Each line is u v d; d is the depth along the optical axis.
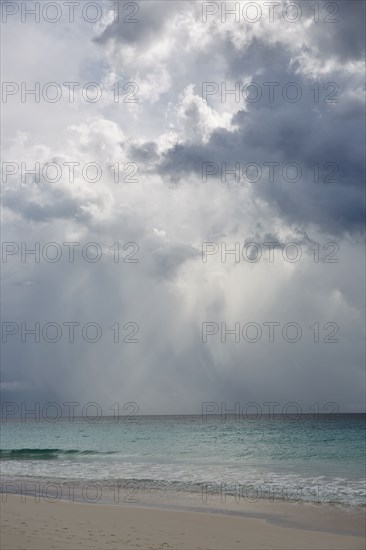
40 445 67.31
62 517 17.89
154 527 16.52
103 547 13.20
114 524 16.81
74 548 12.85
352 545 14.73
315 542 15.02
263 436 75.31
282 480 29.14
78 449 57.41
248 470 34.56
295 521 18.55
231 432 89.00
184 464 39.28
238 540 15.03
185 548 13.76
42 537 14.08
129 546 13.55
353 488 25.83
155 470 35.25
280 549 14.13
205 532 16.02
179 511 19.83
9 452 53.47
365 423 120.81
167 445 61.62
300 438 69.44
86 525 16.44
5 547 12.61
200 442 65.12
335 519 18.83
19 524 16.14
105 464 40.09
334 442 61.03
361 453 47.06
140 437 79.12
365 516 19.31
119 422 164.25
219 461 41.47
